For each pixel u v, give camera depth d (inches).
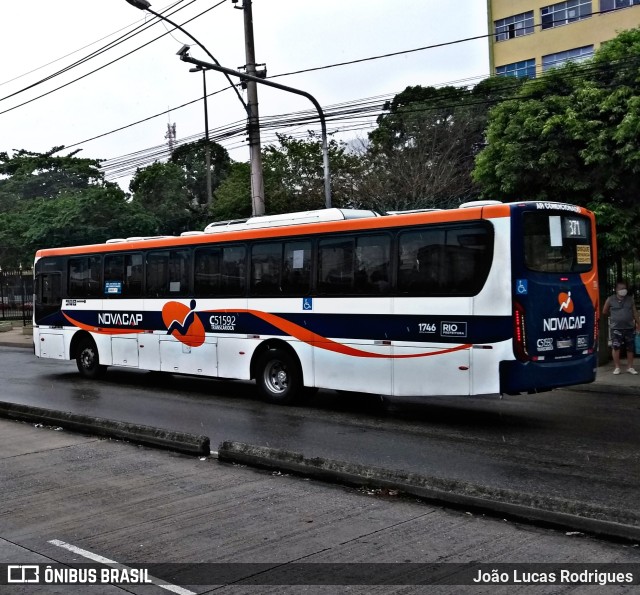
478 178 677.9
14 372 740.7
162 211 1368.1
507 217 378.6
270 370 499.5
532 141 629.6
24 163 1829.5
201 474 307.4
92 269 642.2
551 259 393.1
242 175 1307.8
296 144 1280.8
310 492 276.2
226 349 521.0
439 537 222.8
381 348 428.8
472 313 388.5
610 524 218.1
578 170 623.8
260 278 498.6
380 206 1119.0
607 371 601.9
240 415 458.3
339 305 450.9
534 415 446.6
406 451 348.5
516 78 1302.9
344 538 223.5
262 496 272.2
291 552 212.5
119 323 614.2
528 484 285.0
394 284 422.9
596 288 424.2
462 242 394.6
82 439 387.2
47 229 1107.9
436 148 1262.3
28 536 233.5
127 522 244.8
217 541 223.6
